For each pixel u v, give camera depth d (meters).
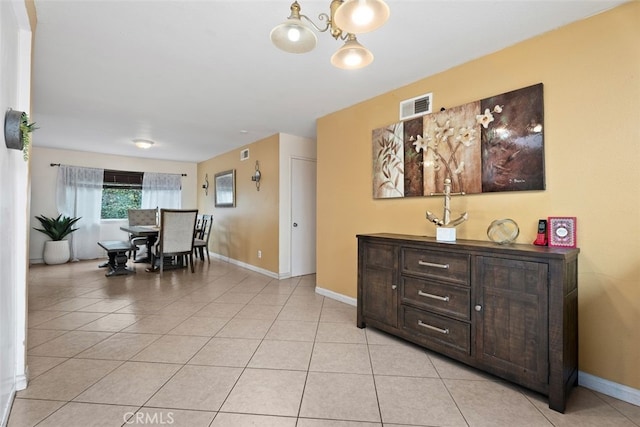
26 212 1.75
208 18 1.87
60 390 1.73
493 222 2.12
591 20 1.81
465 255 1.99
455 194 2.43
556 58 1.94
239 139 5.12
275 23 1.92
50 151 5.90
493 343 1.85
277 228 4.72
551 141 1.96
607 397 1.72
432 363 2.11
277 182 4.73
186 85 2.88
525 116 2.05
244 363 2.08
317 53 2.29
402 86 2.87
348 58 1.58
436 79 2.61
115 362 2.07
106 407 1.59
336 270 3.61
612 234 1.74
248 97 3.18
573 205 1.87
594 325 1.80
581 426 1.49
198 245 5.87
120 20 1.88
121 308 3.22
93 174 6.30
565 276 1.61
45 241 5.74
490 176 2.23
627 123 1.69
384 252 2.53
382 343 2.42
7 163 1.42
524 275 1.72
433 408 1.62
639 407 1.64
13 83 1.54
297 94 3.10
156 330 2.63
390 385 1.83
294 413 1.57
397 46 2.17
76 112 3.68
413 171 2.75
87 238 6.25
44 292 3.81
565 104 1.90
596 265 1.79
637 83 1.66
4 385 1.44
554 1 1.69
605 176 1.77
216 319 2.92
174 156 6.75
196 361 2.10
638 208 1.67
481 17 1.84
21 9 1.52
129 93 3.08
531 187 2.02
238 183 5.80
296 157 4.89
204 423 1.48
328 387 1.80
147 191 6.96
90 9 1.77
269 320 2.90
